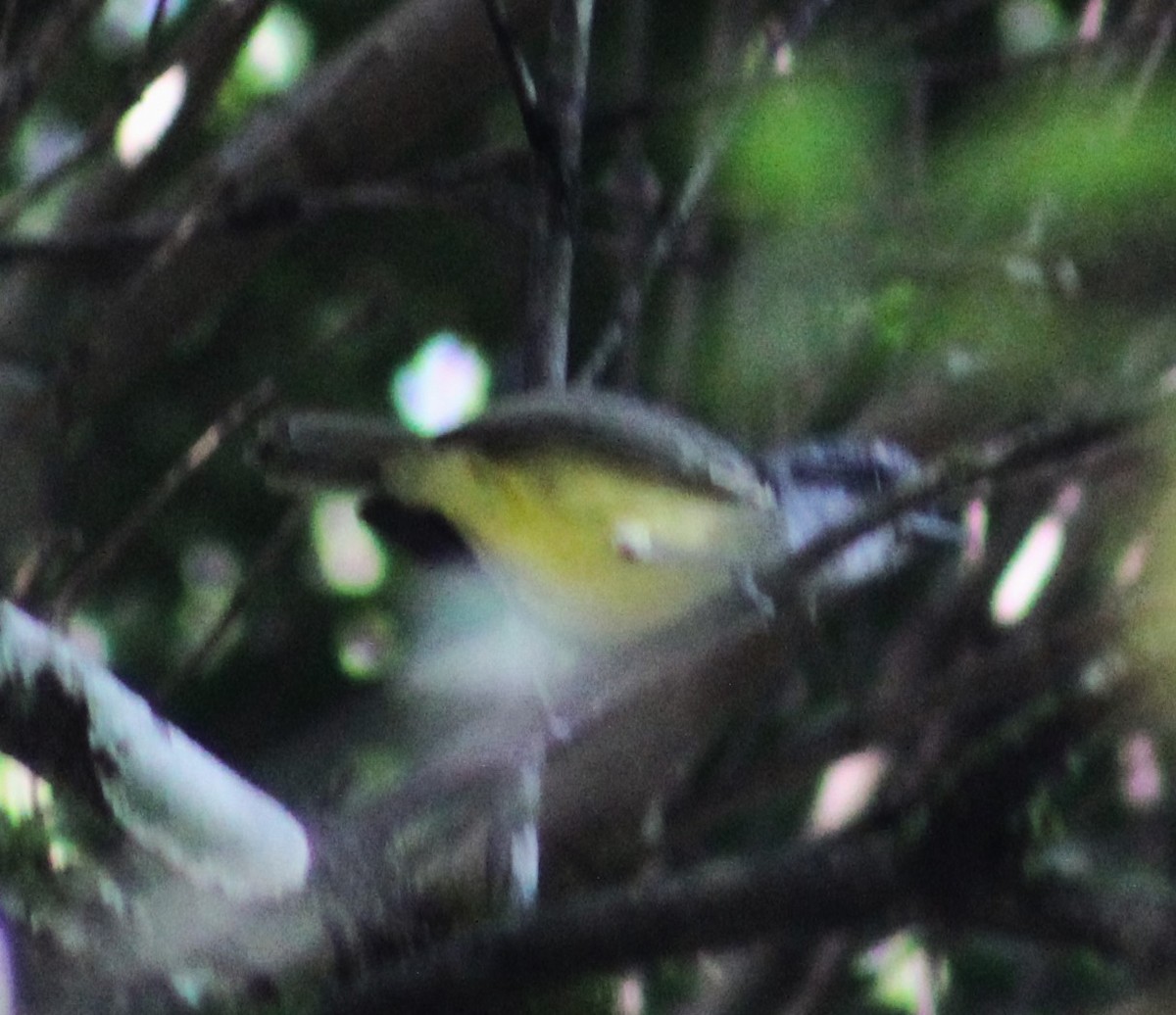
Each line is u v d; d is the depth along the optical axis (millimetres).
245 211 9367
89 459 11000
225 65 9727
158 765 6836
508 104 12305
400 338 12078
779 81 9477
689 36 11898
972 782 5184
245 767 10539
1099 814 10023
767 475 8875
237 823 6934
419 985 5312
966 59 10820
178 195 11328
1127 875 8883
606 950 5219
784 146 9570
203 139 12219
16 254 9508
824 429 10500
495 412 8078
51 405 9703
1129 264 9203
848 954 9172
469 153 12219
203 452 8945
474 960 5328
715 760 9734
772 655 8180
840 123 9594
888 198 9859
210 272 9797
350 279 12203
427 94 9922
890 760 9008
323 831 7199
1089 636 7223
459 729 9547
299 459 8297
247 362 12086
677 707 8008
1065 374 9438
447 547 8562
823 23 10961
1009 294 9484
